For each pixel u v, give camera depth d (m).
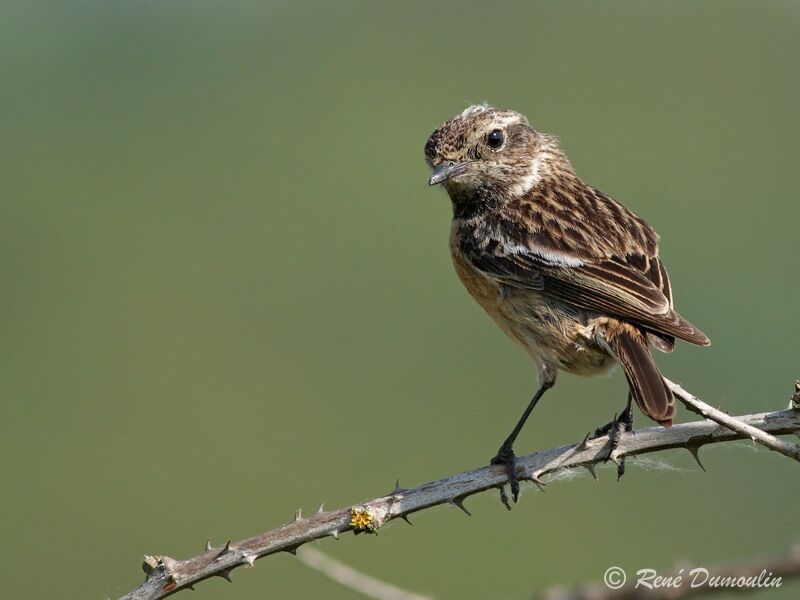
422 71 19.52
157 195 17.31
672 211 16.70
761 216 16.59
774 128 18.09
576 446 7.79
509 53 19.77
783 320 14.52
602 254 8.96
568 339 8.80
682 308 14.67
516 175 9.68
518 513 13.58
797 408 7.32
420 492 7.54
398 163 18.05
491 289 9.28
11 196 17.00
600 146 17.94
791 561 5.88
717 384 13.72
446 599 12.90
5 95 18.33
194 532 13.55
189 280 16.28
